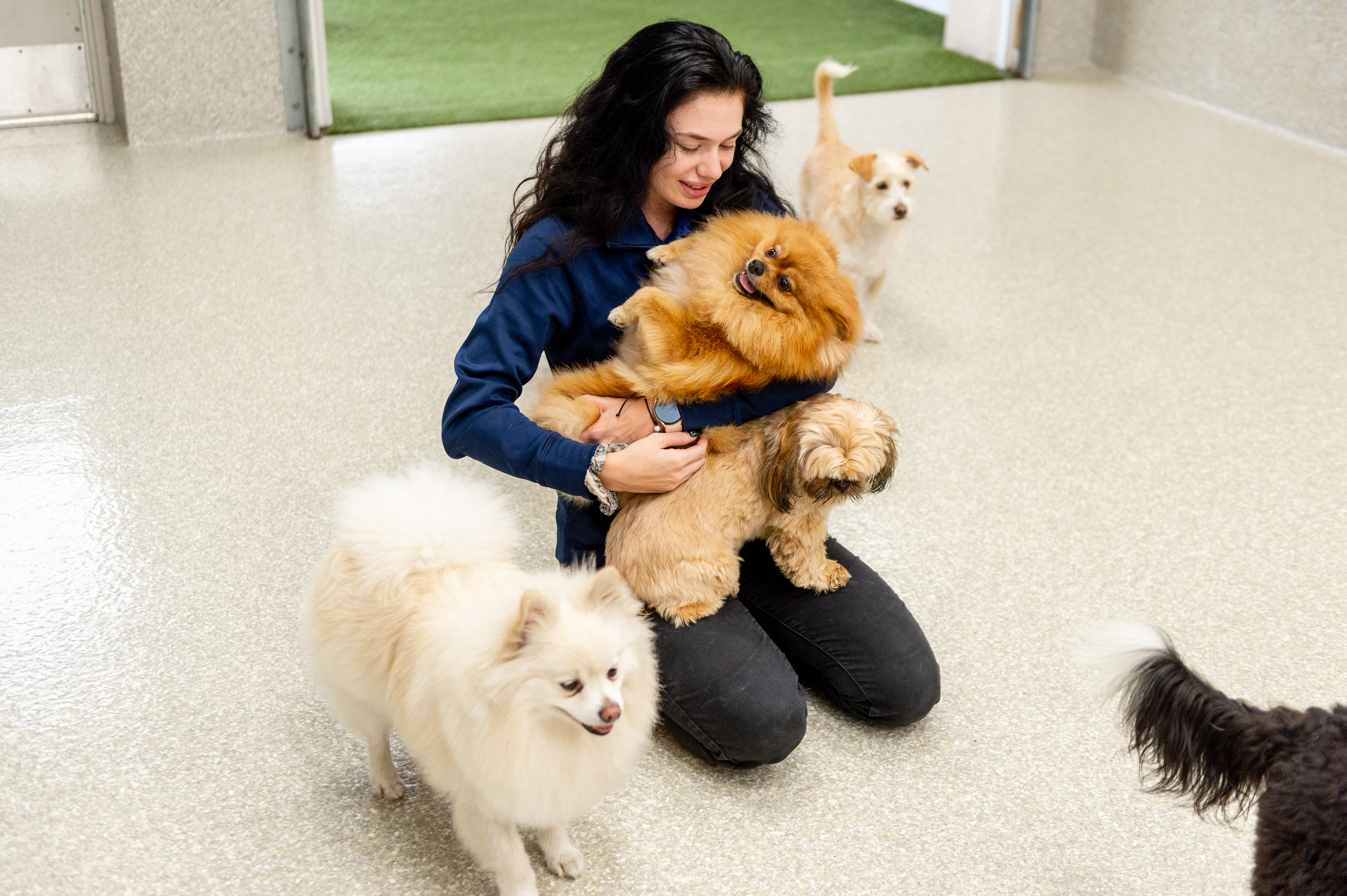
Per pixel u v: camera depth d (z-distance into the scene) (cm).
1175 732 148
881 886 176
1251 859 183
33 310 357
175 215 443
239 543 252
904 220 360
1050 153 562
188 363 330
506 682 144
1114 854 183
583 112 193
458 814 162
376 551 164
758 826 187
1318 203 495
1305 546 263
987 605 243
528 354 195
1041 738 208
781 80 668
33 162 496
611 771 157
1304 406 326
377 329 357
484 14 801
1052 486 287
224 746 199
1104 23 730
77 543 248
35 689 208
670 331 179
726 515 190
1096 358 356
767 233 183
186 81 523
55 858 174
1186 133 601
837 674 204
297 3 527
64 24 536
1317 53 573
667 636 193
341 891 172
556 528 246
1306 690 218
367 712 177
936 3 867
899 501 280
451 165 515
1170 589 248
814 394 194
